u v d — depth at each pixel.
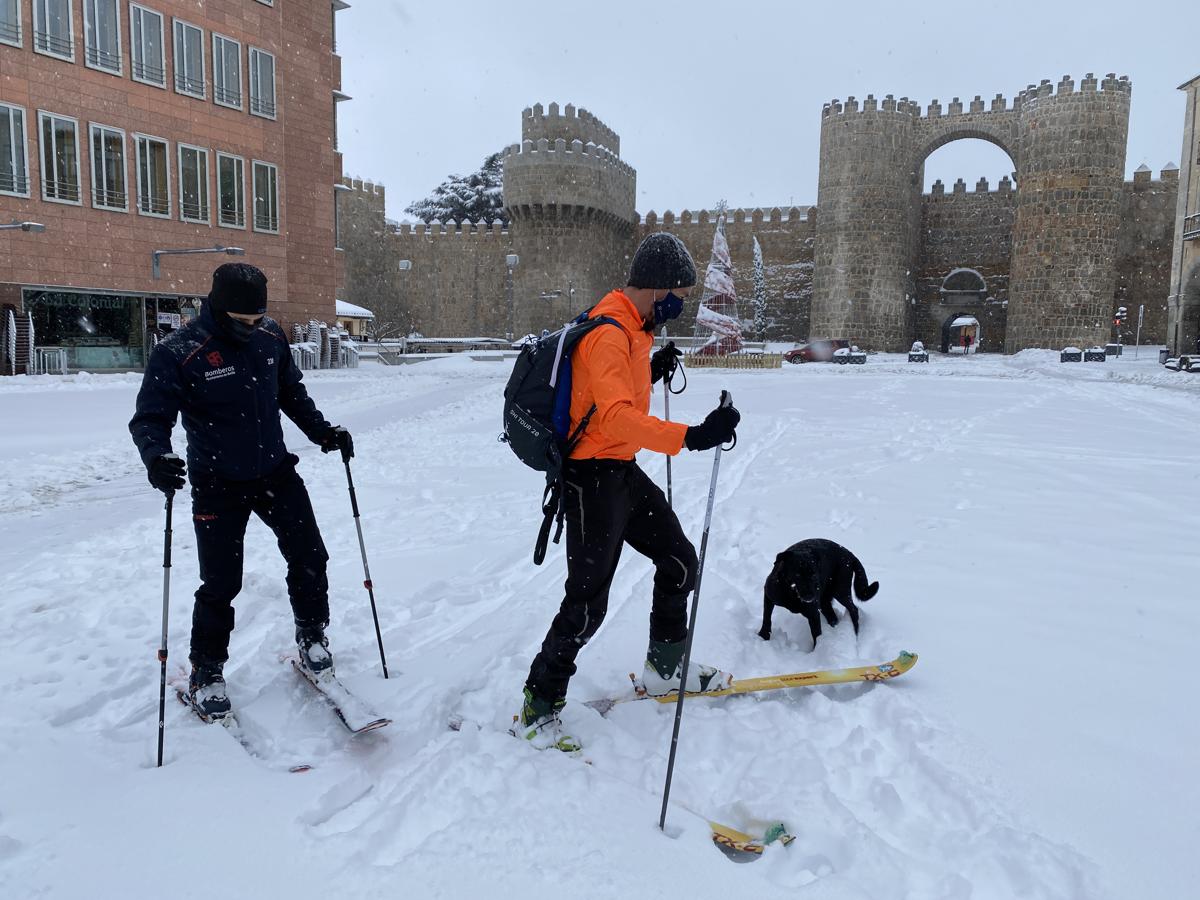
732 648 3.94
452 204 90.19
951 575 4.87
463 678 3.61
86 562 5.59
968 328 68.06
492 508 7.26
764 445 10.70
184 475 3.03
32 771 2.85
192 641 3.41
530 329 59.56
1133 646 3.75
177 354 3.21
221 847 2.40
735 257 62.28
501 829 2.45
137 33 28.86
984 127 52.38
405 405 18.09
